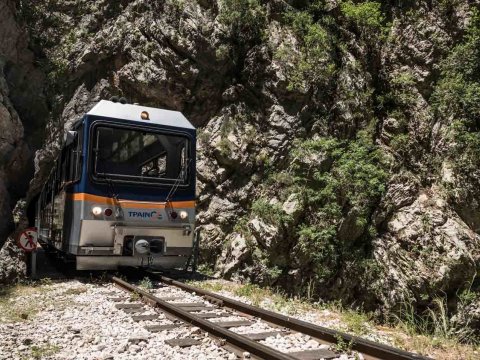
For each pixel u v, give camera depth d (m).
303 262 15.24
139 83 16.53
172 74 16.73
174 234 9.88
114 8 17.61
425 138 17.34
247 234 15.33
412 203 16.08
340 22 18.66
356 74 17.61
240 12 17.19
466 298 14.54
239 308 6.87
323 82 17.06
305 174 15.86
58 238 10.80
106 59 17.30
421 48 18.09
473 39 17.25
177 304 7.34
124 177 9.49
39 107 16.27
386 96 18.08
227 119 16.84
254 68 17.11
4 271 10.30
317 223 15.48
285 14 17.73
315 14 18.61
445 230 15.39
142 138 9.92
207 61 16.98
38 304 7.32
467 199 16.02
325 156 16.06
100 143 9.39
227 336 4.95
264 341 5.15
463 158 16.39
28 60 15.95
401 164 16.86
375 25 18.41
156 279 10.20
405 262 15.20
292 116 16.69
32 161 15.82
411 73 18.06
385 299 14.91
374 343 4.59
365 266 15.23
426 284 14.76
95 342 5.05
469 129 16.84
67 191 10.11
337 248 15.50
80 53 16.95
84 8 17.41
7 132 13.65
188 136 10.44
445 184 16.36
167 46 16.70
